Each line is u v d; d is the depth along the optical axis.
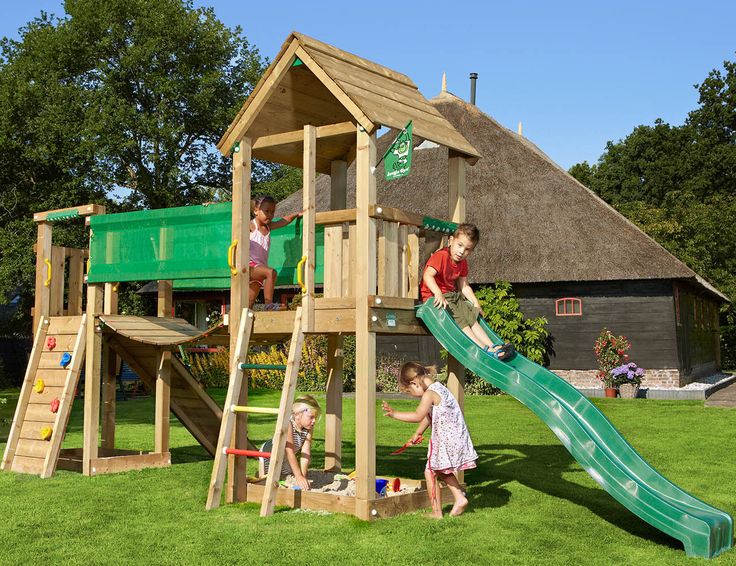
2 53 37.16
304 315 6.93
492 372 6.46
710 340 30.28
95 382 8.74
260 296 25.00
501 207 23.72
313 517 6.35
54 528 5.97
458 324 7.24
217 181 40.59
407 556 5.18
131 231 8.68
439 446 6.37
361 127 6.63
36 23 37.78
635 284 21.39
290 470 7.80
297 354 6.84
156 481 8.10
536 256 22.02
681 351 21.89
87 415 8.67
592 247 21.80
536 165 24.89
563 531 5.94
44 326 9.44
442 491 7.15
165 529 5.94
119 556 5.18
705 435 11.83
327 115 8.03
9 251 30.83
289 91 7.57
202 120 37.66
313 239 7.04
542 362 21.78
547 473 8.64
